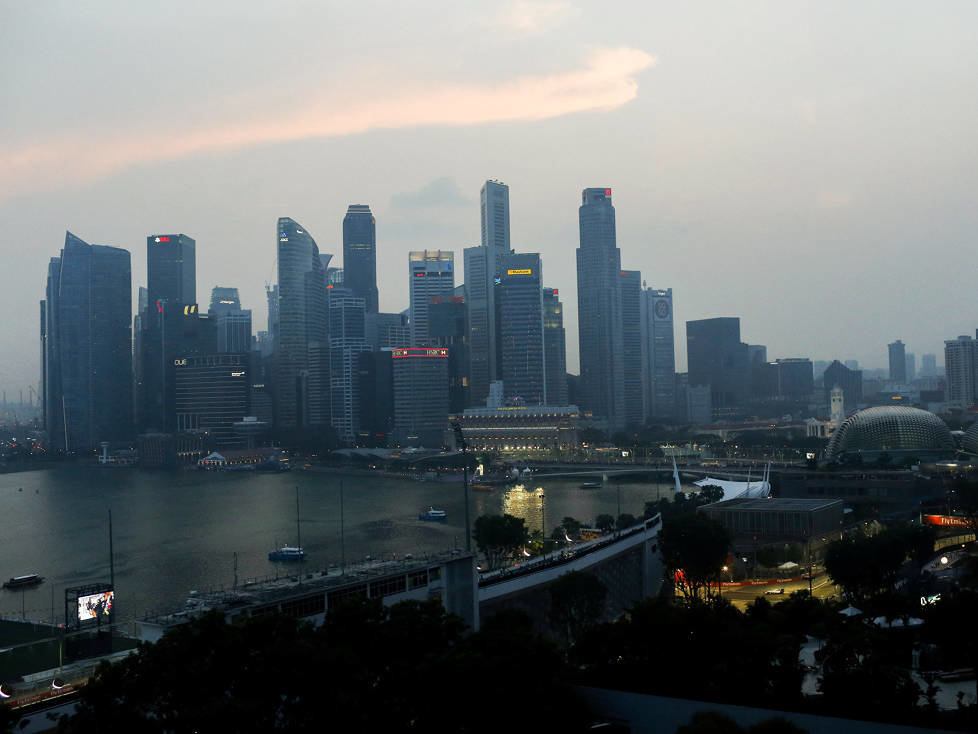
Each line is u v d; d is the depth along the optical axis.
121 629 163.75
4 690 114.31
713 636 120.31
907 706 105.56
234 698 100.50
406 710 105.00
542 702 106.44
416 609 124.00
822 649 116.44
